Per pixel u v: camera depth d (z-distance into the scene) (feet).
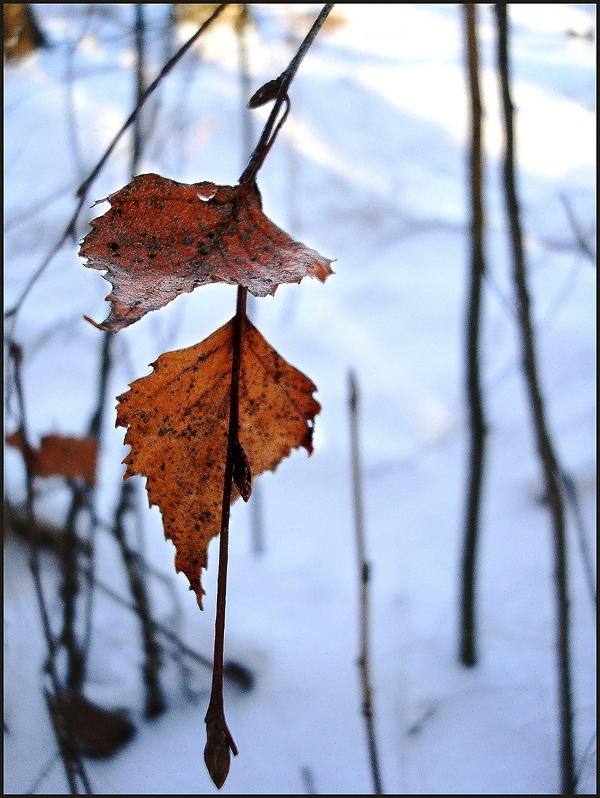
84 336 4.33
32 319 4.29
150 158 3.90
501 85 2.21
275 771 2.42
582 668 2.77
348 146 5.92
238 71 5.05
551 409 4.23
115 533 2.81
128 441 1.17
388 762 2.43
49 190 4.42
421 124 6.16
